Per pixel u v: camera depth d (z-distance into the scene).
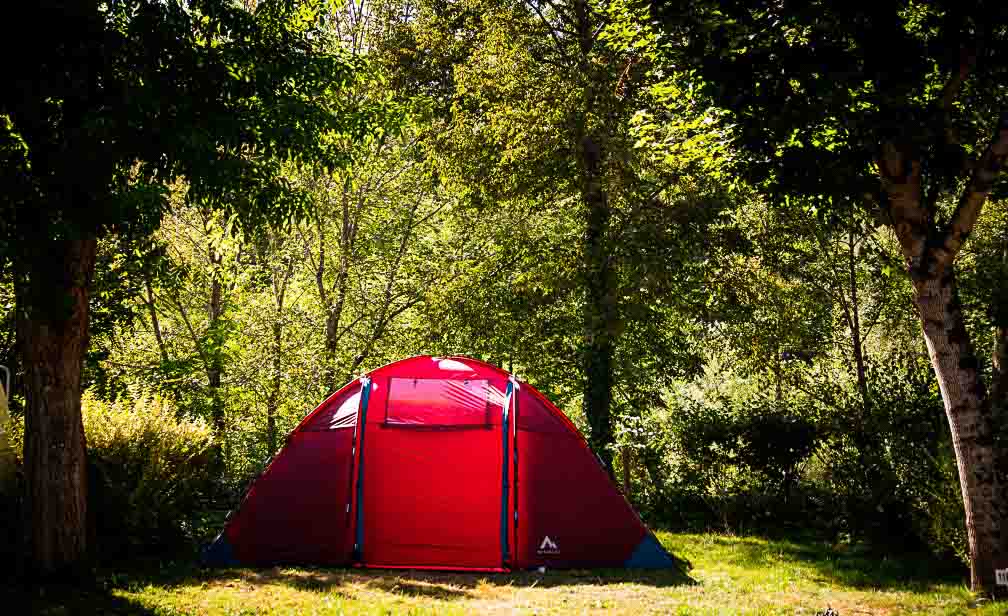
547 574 8.84
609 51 15.04
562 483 9.32
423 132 17.38
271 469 9.52
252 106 7.95
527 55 15.66
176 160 7.12
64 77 6.27
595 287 14.80
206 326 18.86
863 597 7.93
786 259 15.66
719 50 7.64
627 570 9.05
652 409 17.38
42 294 6.78
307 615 6.96
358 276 19.91
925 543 9.90
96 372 13.76
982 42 7.42
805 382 14.73
